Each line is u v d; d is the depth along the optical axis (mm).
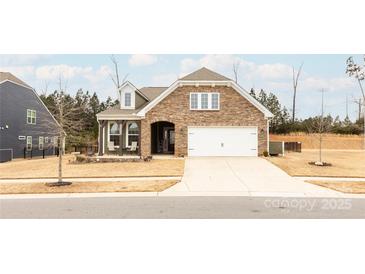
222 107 26500
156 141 30453
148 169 20562
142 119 26656
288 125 54312
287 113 66250
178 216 10422
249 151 26375
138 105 29703
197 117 26547
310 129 48125
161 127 30594
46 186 15812
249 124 26375
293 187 15383
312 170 20281
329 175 18766
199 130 26562
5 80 33750
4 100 33594
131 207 11672
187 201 12609
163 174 18766
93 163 23938
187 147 26516
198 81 26344
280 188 15164
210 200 12766
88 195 14008
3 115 33375
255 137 26375
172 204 12102
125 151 28266
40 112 40531
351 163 24312
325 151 38000
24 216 10555
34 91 39312
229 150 26391
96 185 15977
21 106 36688
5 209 11523
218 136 26469
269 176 18250
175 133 26594
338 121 66875
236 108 26469
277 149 27594
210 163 22641
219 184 16094
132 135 28453
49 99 52781
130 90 29094
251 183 16344
